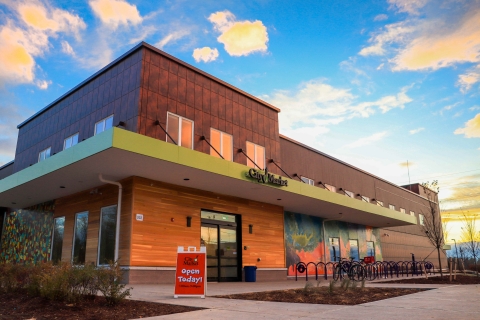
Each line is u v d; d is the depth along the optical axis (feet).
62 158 40.86
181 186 49.24
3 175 79.92
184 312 22.08
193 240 48.93
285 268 62.80
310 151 77.66
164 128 46.88
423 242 119.75
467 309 22.24
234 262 54.90
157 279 43.62
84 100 54.95
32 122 67.87
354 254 84.43
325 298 28.84
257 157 60.59
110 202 46.73
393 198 107.24
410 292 32.99
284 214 67.36
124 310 22.54
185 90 50.96
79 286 24.94
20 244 63.52
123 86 48.14
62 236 53.98
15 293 27.84
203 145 51.49
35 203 61.11
